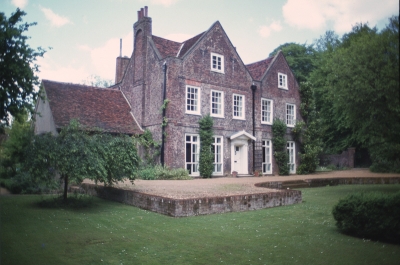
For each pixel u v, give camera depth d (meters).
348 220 7.85
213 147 23.73
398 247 6.95
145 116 23.38
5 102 8.16
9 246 7.15
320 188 18.77
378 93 10.05
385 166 27.09
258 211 11.10
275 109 27.97
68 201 12.20
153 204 11.00
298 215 10.38
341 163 34.72
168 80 21.72
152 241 7.62
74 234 8.17
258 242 7.52
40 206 11.73
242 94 25.59
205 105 23.39
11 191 16.56
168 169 21.16
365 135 13.31
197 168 22.88
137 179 19.80
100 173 11.12
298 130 28.44
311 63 39.31
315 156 28.95
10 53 8.14
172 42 25.20
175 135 21.72
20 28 8.45
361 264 6.05
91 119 21.66
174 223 9.24
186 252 6.90
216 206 10.69
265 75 27.39
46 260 6.39
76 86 23.67
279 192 12.30
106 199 13.80
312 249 6.97
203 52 23.52
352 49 12.01
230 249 7.06
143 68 23.66
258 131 26.30
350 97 12.10
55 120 20.02
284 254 6.71
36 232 8.30
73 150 10.81
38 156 10.77
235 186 15.41
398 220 6.99
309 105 30.08
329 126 32.88
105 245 7.34
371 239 7.58
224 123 24.27
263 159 26.88
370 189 17.34
